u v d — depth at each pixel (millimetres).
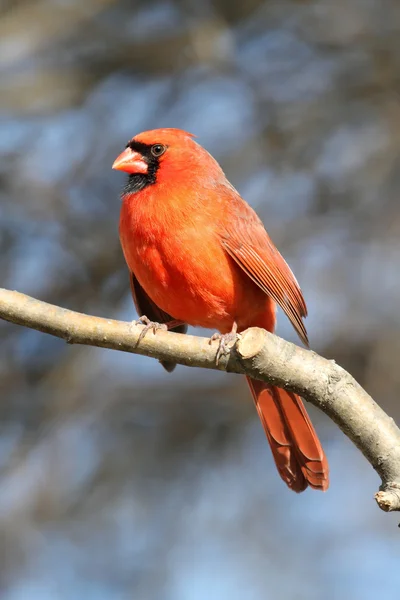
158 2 13172
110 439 11289
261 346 5828
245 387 11625
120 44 12945
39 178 12180
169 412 11516
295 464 7445
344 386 5820
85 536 10727
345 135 12695
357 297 12078
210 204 7355
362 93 12961
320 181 12398
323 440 11711
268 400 7473
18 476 10922
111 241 11961
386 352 11820
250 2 13172
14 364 11539
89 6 12992
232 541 10922
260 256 7484
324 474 7383
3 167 12180
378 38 13055
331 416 5875
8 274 11773
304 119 12672
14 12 12875
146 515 10914
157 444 11336
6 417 11297
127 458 11164
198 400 11602
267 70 12984
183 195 7309
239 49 13195
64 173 12289
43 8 12914
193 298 7457
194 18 12984
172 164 7430
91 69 12938
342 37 13094
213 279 7355
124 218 7430
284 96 12805
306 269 12195
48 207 12055
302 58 13180
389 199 12398
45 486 10844
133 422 11438
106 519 10836
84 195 12242
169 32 12961
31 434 11203
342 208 12352
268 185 12477
